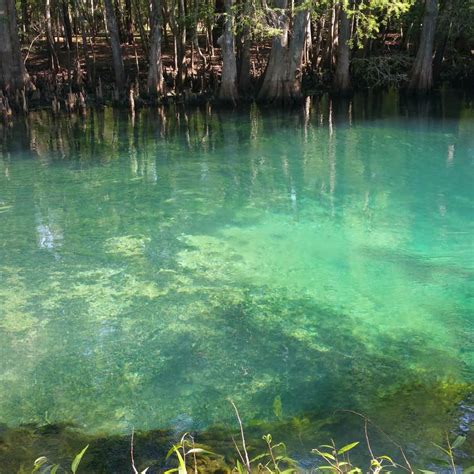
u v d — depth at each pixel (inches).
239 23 932.0
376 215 470.9
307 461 199.3
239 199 513.3
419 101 1066.7
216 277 359.9
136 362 272.2
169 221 458.3
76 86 1054.4
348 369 263.9
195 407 238.1
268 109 993.5
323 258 387.2
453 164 624.1
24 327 302.5
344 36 1082.1
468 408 232.4
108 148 709.9
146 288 345.4
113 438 218.1
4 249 401.4
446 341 287.3
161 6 1081.4
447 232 431.8
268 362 270.5
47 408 238.8
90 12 1248.8
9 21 966.4
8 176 587.2
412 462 197.6
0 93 911.0
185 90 1032.2
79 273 365.7
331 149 697.0
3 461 204.1
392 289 343.0
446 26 1175.0
